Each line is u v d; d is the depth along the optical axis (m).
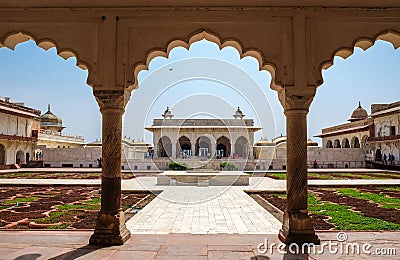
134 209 8.22
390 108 29.05
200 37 4.67
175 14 4.39
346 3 4.37
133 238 4.66
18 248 4.11
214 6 4.40
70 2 4.38
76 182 14.29
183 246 4.25
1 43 4.43
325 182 14.47
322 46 4.41
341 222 6.43
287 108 4.44
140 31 4.44
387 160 29.16
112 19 4.41
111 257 3.78
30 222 6.55
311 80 4.38
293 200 4.39
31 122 33.47
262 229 6.01
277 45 4.43
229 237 4.75
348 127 38.53
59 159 30.95
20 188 13.06
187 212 7.73
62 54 4.78
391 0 4.35
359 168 29.69
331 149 30.89
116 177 4.42
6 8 4.39
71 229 5.63
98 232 4.33
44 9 4.40
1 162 29.16
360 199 9.78
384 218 6.83
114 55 4.39
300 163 4.37
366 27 4.43
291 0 4.36
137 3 4.39
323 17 4.41
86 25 4.45
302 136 4.38
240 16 4.39
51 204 8.88
